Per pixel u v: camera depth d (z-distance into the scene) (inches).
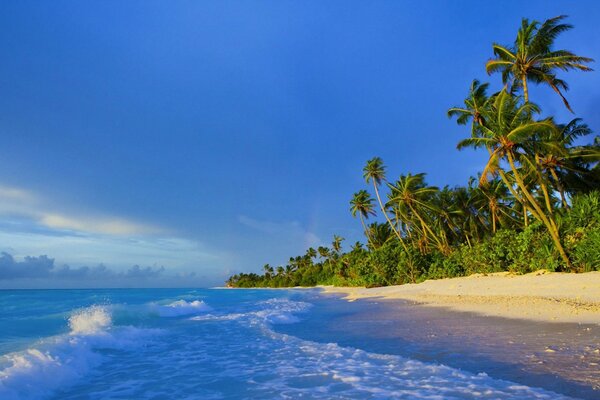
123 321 609.3
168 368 297.7
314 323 567.8
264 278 4963.1
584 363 250.4
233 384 247.4
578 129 1207.6
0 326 529.7
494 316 502.9
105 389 244.7
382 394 209.2
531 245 1032.2
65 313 706.8
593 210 927.7
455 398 195.8
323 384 237.3
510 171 1293.1
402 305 784.9
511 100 993.5
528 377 227.1
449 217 1951.3
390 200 1904.5
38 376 250.1
